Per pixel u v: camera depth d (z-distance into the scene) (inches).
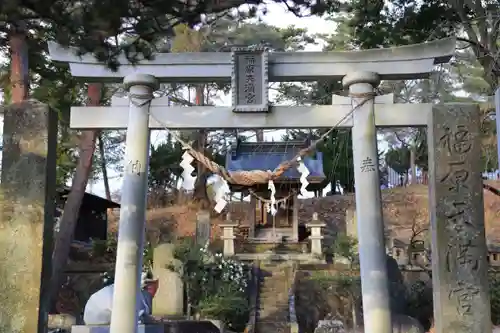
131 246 348.8
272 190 406.0
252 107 363.3
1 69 648.4
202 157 391.5
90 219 987.3
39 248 309.1
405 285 598.9
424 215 1146.0
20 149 318.3
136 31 240.4
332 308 671.1
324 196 1480.1
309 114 367.6
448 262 317.4
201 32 896.9
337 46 941.8
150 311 431.5
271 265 843.4
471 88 725.3
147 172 365.7
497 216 1096.2
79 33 239.6
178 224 1167.0
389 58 367.2
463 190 324.5
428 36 595.5
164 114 369.7
